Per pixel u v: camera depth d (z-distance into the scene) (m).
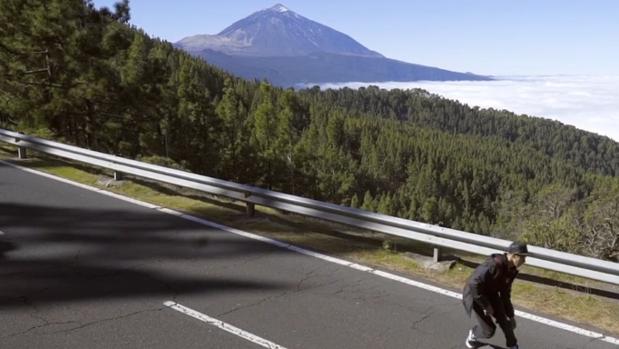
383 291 6.58
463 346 5.19
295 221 10.04
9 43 23.09
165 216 9.87
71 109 25.05
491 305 4.74
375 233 9.62
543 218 22.45
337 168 84.62
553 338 5.44
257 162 48.38
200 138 42.09
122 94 25.02
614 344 5.35
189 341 5.14
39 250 7.79
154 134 33.25
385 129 153.88
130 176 13.25
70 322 5.50
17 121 26.98
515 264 4.78
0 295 6.13
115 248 8.01
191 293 6.37
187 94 44.38
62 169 13.95
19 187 11.84
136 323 5.52
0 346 4.95
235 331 5.39
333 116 127.19
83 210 10.12
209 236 8.74
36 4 22.84
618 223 15.19
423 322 5.71
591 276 6.24
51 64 24.12
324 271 7.25
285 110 68.06
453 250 8.45
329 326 5.55
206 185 10.52
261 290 6.52
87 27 23.41
